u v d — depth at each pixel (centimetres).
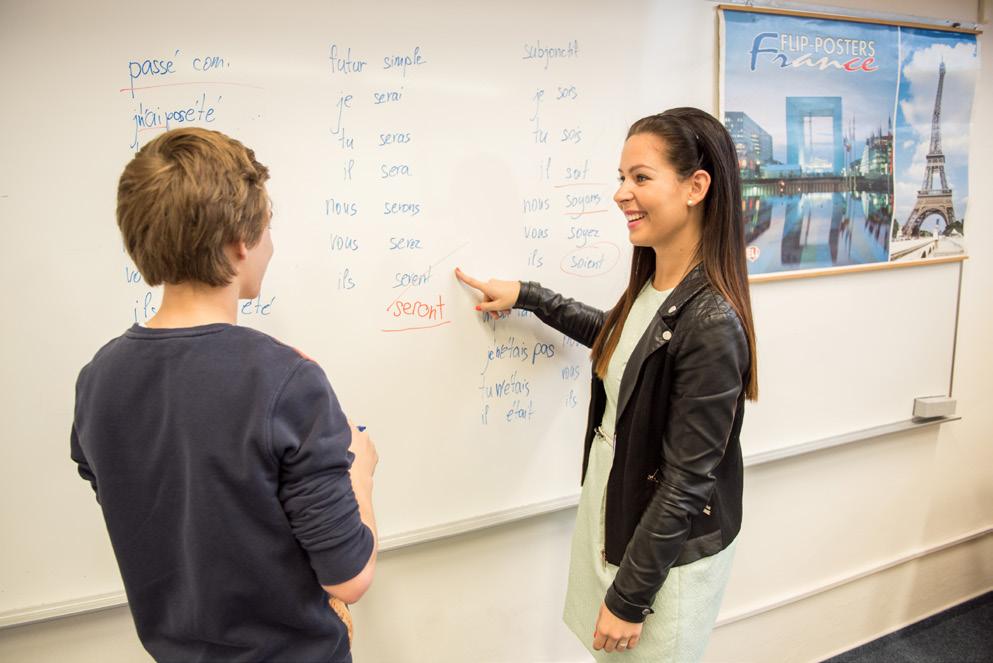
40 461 99
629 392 98
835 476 174
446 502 128
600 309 136
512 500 134
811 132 146
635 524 101
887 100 155
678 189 93
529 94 120
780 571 173
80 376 65
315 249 108
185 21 94
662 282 103
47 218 93
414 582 130
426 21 109
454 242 118
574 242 130
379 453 120
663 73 132
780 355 156
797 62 143
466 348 124
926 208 166
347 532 63
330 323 111
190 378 58
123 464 61
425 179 114
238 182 59
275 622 66
